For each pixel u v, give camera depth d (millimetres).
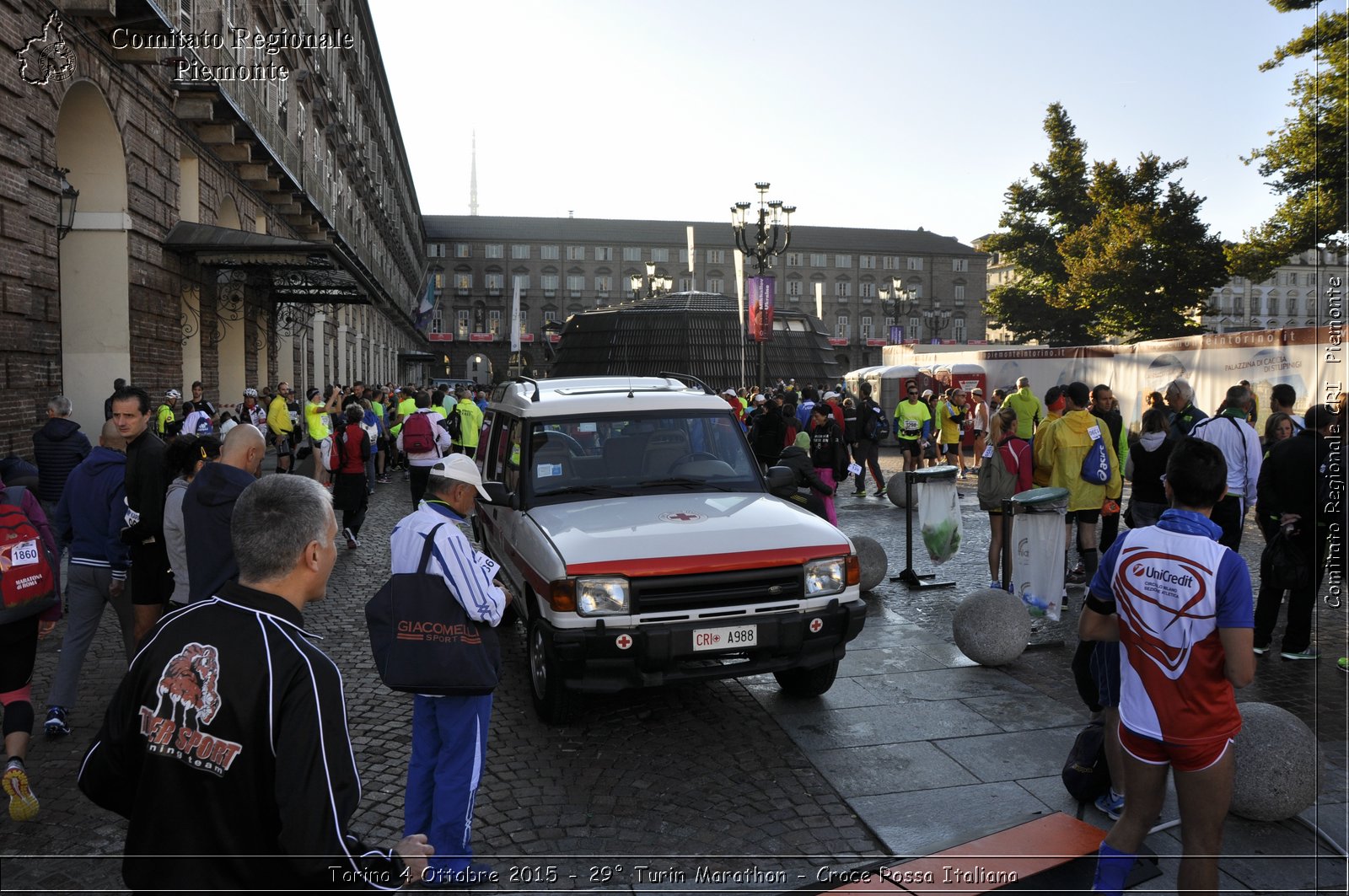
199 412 12344
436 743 3648
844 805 4164
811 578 4973
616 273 104938
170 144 15227
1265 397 14102
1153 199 27891
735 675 4777
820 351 41688
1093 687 4012
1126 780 3059
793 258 105812
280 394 16656
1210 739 2889
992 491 7949
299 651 1912
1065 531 6852
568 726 5152
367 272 21141
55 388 10836
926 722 5148
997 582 8203
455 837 3490
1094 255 29359
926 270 108625
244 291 20797
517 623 7332
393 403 23562
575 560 4723
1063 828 3799
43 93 10516
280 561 1987
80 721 5281
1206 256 26500
